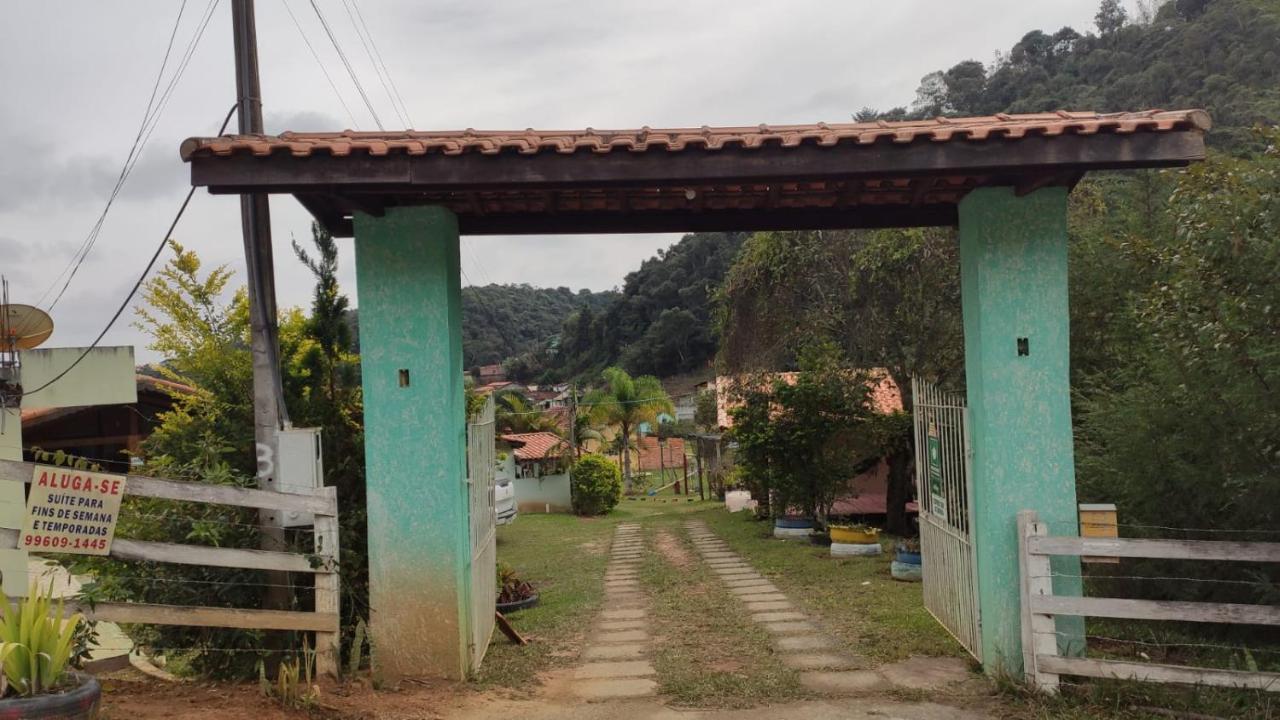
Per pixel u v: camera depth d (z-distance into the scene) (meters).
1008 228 6.31
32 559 9.27
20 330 7.34
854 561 12.74
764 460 17.02
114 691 5.61
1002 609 6.27
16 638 4.40
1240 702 5.49
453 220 6.73
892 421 15.63
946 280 15.22
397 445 6.38
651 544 17.44
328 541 6.07
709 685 6.32
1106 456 8.22
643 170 5.56
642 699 6.09
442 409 6.36
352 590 6.84
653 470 53.78
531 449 32.97
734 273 18.22
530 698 6.12
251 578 6.47
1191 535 7.20
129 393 7.30
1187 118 5.41
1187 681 5.47
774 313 17.25
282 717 5.21
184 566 6.38
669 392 54.62
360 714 5.48
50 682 4.41
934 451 7.98
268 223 6.93
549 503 32.66
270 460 6.74
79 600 5.80
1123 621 7.67
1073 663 5.71
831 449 16.33
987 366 6.30
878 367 16.27
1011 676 6.06
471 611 6.70
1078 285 10.96
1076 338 10.97
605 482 29.75
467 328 74.00
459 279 6.94
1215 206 6.70
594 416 36.25
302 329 7.84
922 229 14.94
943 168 5.52
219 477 6.46
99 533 5.68
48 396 7.14
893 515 16.77
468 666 6.53
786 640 7.78
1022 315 6.31
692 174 5.55
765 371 17.03
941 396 7.69
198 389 8.06
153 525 6.42
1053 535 6.23
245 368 7.79
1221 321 6.31
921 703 5.82
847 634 7.88
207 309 9.17
